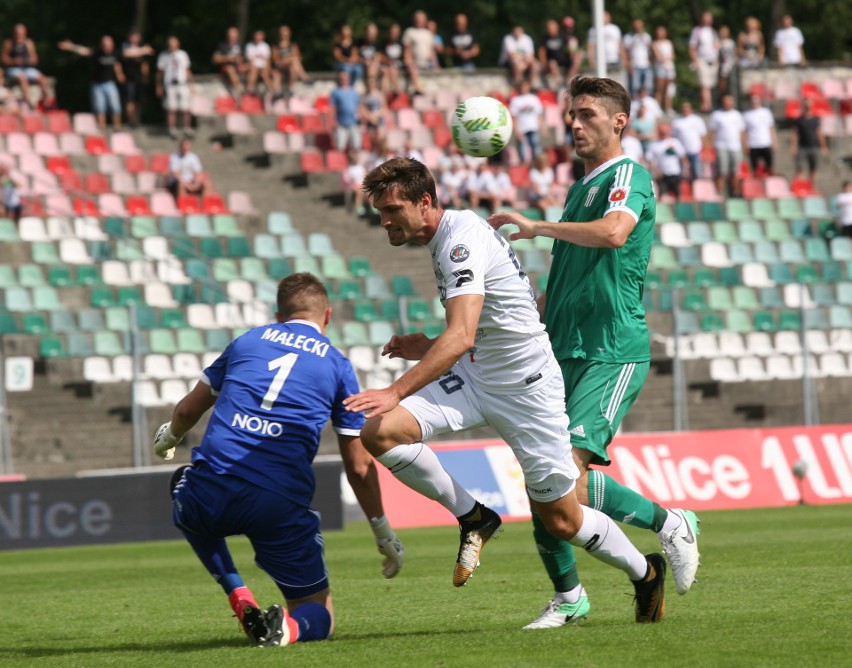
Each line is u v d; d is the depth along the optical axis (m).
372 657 18.75
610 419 22.03
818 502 61.75
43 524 51.28
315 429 20.78
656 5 147.62
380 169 20.11
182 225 84.38
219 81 96.94
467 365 21.19
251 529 20.53
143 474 53.06
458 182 87.19
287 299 21.73
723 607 24.70
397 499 57.25
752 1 153.88
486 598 28.81
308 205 90.50
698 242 91.06
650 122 94.19
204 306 76.31
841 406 79.94
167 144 92.81
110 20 134.50
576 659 17.95
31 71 93.31
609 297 22.09
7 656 21.52
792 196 95.62
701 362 78.56
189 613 28.06
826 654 17.95
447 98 98.94
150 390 69.62
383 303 79.38
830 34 156.75
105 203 84.38
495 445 57.72
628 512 21.92
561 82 99.69
